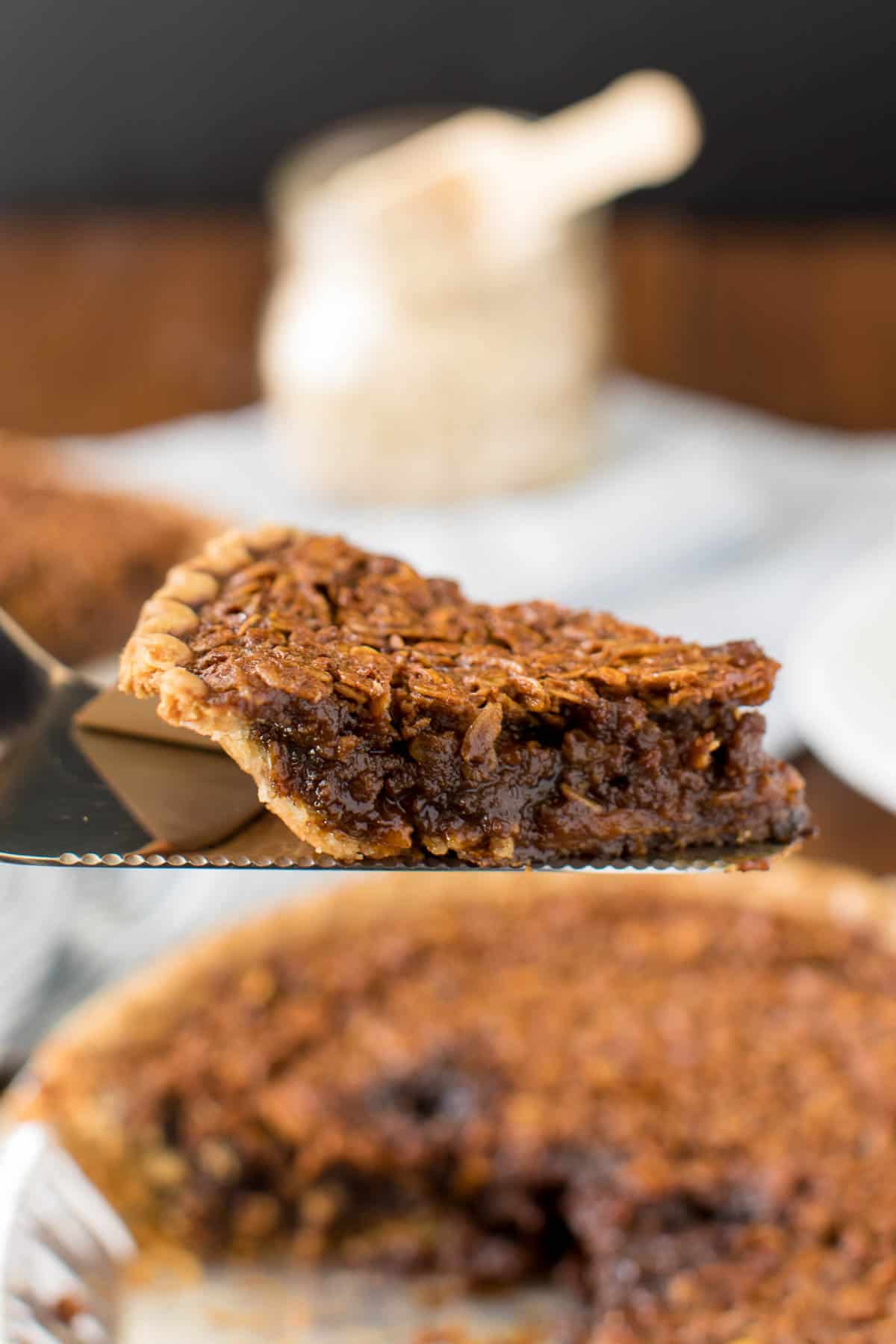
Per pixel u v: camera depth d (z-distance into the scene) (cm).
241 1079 57
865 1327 50
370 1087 58
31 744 48
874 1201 53
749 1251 53
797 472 95
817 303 109
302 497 92
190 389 106
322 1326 56
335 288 88
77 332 109
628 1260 55
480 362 87
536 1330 56
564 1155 57
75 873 65
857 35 120
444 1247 58
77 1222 54
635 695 47
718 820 47
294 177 94
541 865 47
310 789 46
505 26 124
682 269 112
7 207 131
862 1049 56
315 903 60
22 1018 60
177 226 120
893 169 123
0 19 125
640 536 84
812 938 59
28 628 71
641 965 59
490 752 46
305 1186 58
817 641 65
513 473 89
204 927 63
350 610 48
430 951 60
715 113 123
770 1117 55
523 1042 58
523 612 49
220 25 125
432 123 94
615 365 107
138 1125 57
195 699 45
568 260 89
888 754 61
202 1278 57
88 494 76
